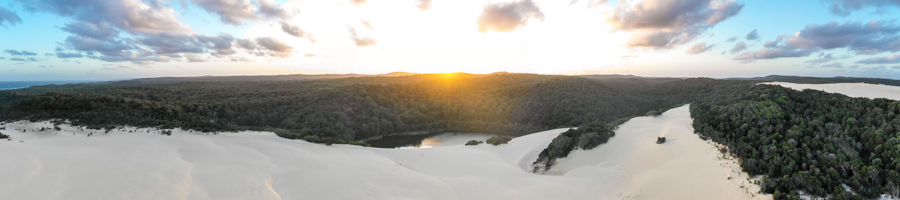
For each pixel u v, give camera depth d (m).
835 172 22.22
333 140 57.28
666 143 34.69
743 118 35.00
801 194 21.45
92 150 33.00
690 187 24.88
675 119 46.34
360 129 91.69
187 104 76.62
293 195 24.58
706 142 33.03
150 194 21.02
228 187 24.00
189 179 24.78
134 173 24.77
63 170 24.09
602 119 88.44
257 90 117.50
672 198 24.08
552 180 31.27
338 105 96.25
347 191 25.91
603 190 27.59
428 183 30.03
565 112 96.19
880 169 21.73
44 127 46.69
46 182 21.45
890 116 30.53
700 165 28.05
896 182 20.34
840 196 20.02
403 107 113.38
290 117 85.06
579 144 38.78
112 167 25.97
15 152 26.89
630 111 90.19
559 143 39.66
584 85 118.69
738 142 30.45
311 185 27.00
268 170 31.12
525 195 27.61
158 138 43.91
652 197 24.91
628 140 38.06
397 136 98.56
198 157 35.00
